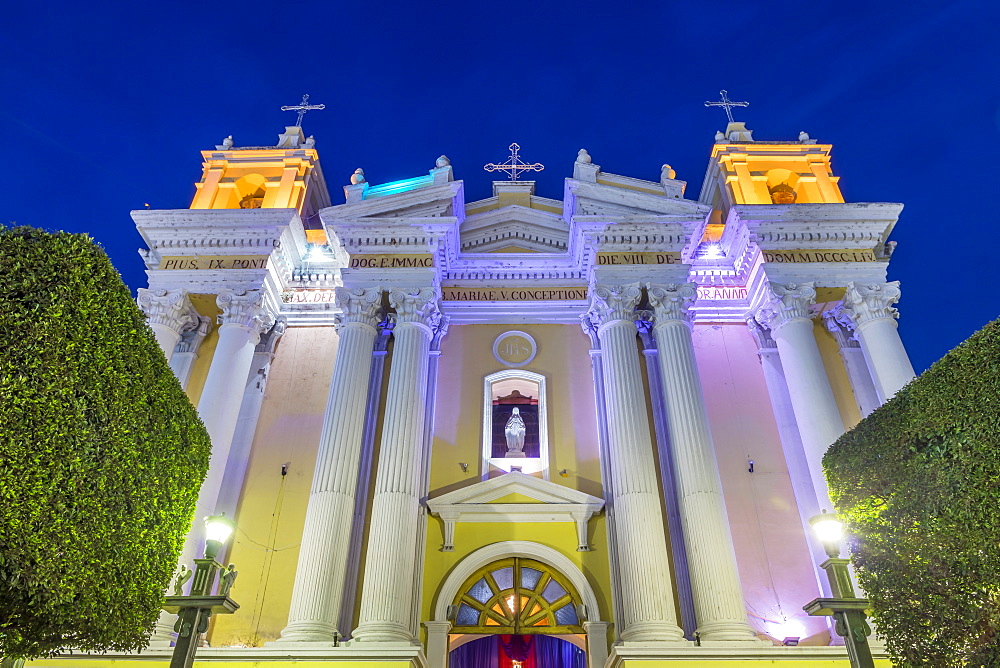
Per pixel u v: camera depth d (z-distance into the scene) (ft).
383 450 52.75
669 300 58.49
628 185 66.28
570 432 59.31
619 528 49.80
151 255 63.21
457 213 66.08
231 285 60.54
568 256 66.13
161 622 45.19
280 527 55.01
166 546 35.86
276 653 43.14
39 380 28.76
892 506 36.50
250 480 57.41
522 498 55.11
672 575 50.11
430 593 51.62
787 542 53.93
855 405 59.06
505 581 52.95
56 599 28.35
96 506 30.37
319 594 46.85
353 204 62.28
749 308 63.98
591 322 62.64
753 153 69.77
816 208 61.77
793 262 60.49
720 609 45.24
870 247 61.41
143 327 35.94
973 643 31.65
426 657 48.62
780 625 50.42
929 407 35.42
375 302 59.47
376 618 45.65
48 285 30.04
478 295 66.44
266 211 62.75
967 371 33.78
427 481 56.39
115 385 32.19
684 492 50.44
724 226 66.59
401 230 61.77
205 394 55.36
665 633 44.52
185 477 38.14
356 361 56.95
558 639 53.01
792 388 56.18
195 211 62.44
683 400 53.88
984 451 32.12
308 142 72.08
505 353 63.67
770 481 56.80
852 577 47.83
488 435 59.31
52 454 28.60
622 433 52.85
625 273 60.18
